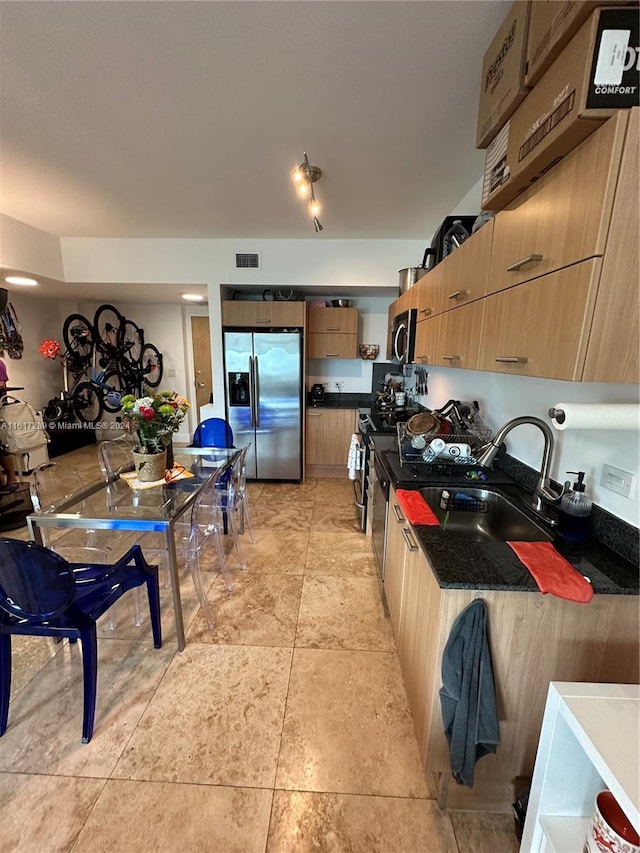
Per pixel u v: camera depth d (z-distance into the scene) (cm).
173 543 176
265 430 413
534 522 138
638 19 72
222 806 121
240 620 205
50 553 126
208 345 607
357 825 117
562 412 102
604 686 85
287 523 325
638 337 83
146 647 186
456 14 117
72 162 216
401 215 299
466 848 112
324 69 142
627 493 114
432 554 115
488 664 103
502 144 115
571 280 88
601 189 78
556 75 85
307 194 251
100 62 139
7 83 150
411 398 405
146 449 216
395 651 184
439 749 117
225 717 150
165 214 300
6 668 142
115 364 542
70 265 373
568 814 88
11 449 360
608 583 102
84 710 139
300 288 404
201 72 144
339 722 149
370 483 285
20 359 479
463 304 168
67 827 115
